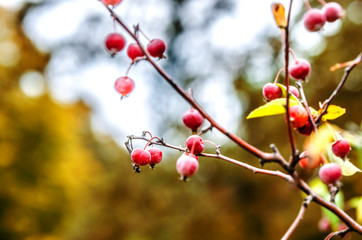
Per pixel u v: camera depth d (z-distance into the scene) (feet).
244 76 37.91
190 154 3.71
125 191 41.73
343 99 25.68
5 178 36.81
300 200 28.43
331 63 26.55
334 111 4.05
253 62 37.81
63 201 40.88
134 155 4.24
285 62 3.22
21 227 36.68
